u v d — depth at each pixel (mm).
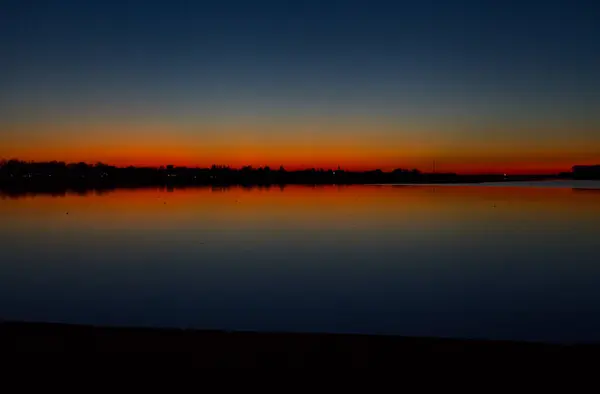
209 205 35000
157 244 17812
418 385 4793
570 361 5152
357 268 13516
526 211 29500
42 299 10555
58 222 24469
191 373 4996
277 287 11414
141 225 23172
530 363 5129
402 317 9133
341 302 10148
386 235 19812
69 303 10211
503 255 15391
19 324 6078
